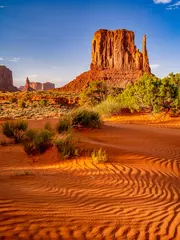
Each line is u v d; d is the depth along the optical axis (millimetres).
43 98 75500
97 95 52250
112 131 16344
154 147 12102
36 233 3770
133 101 29531
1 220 3910
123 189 6453
